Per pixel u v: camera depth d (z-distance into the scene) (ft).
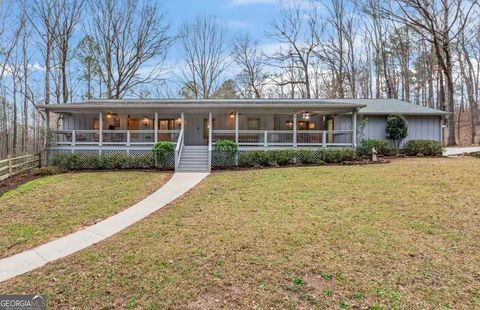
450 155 56.08
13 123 90.53
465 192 25.98
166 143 49.70
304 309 11.31
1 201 28.63
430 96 106.73
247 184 33.96
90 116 62.69
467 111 135.44
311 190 29.53
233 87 121.90
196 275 13.98
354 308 11.31
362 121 58.18
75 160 48.67
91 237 19.67
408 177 33.24
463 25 73.15
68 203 27.99
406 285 12.78
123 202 28.32
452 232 18.12
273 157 49.67
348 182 32.32
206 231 19.69
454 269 13.96
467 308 11.19
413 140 59.00
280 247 16.70
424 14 71.00
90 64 89.86
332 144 54.39
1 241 19.12
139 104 52.01
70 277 14.24
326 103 52.60
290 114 63.93
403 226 19.33
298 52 114.93
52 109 53.47
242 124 64.64
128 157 49.21
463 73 100.73
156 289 12.89
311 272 14.01
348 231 18.76
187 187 34.58
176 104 51.06
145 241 18.39
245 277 13.70
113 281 13.69
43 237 19.80
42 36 84.43
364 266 14.44
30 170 46.65
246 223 20.88
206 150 52.26
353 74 110.32
